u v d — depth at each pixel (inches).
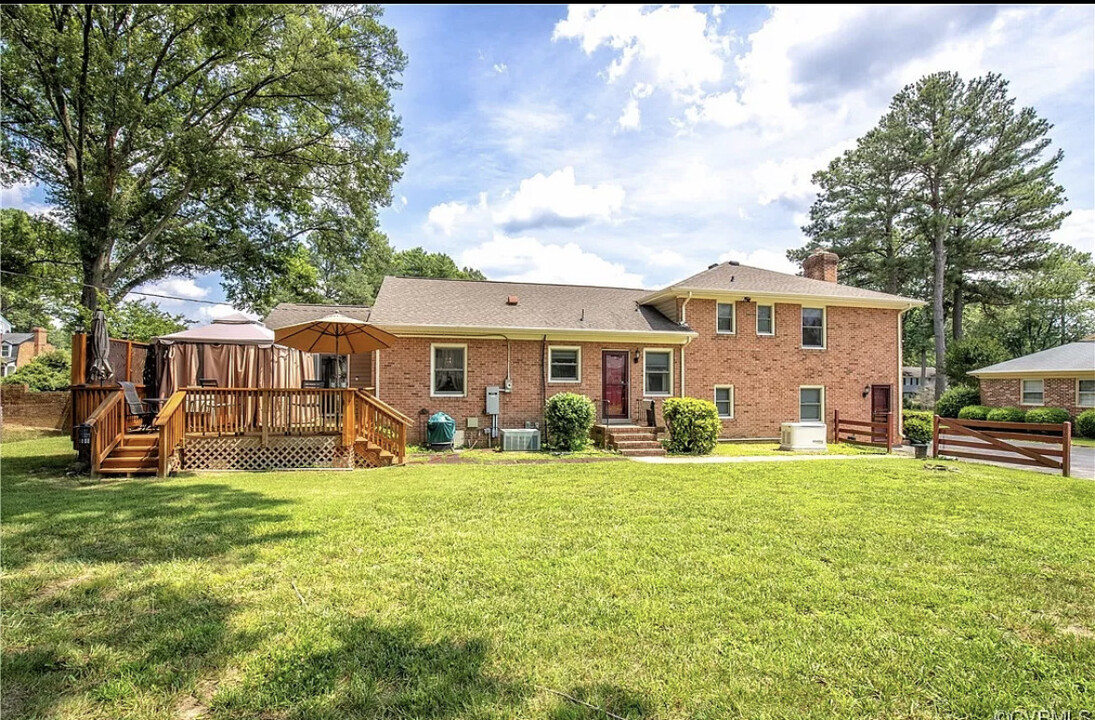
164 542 190.9
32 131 612.1
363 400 413.4
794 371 645.9
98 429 344.5
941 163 1099.9
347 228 812.0
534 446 518.0
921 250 1203.9
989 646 122.7
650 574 164.4
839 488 318.0
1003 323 1333.7
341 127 703.1
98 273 615.8
